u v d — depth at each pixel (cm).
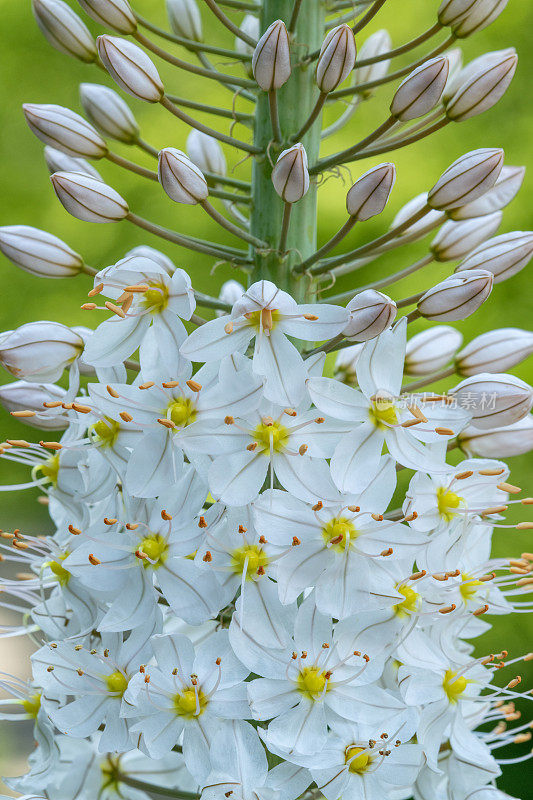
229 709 47
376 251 52
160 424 48
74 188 49
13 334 49
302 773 48
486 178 49
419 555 48
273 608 47
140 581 48
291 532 47
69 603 50
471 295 48
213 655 48
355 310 47
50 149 52
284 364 47
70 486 50
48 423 51
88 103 52
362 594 47
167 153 48
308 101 51
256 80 49
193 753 48
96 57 53
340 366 53
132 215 50
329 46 49
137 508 48
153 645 48
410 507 48
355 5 52
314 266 51
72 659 49
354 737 48
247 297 47
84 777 50
